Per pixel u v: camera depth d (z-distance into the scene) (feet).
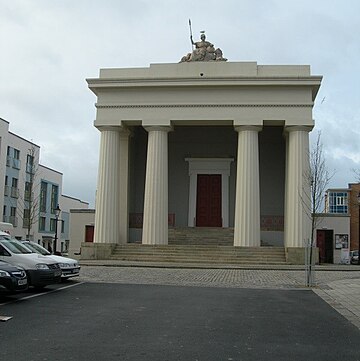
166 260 87.81
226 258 87.81
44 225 195.93
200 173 117.08
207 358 22.02
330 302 42.47
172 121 96.07
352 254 121.39
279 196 114.32
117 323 30.25
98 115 97.25
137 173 117.80
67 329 27.96
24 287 39.96
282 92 93.86
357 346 25.36
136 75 97.86
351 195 159.12
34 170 172.45
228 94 94.73
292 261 86.74
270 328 29.86
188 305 38.88
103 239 94.32
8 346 23.50
